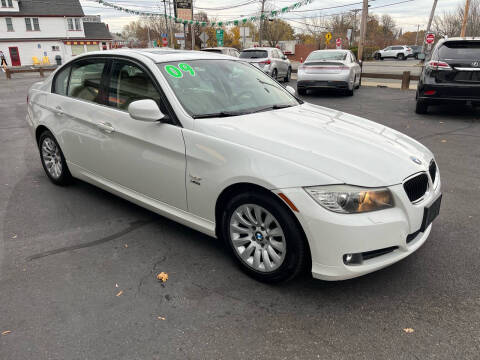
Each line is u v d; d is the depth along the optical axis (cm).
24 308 270
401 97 1284
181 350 233
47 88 475
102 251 344
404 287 291
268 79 439
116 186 393
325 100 1246
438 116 935
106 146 383
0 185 503
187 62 378
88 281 301
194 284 297
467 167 565
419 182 283
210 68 388
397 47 4984
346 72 1269
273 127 314
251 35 6134
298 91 1392
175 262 327
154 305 273
